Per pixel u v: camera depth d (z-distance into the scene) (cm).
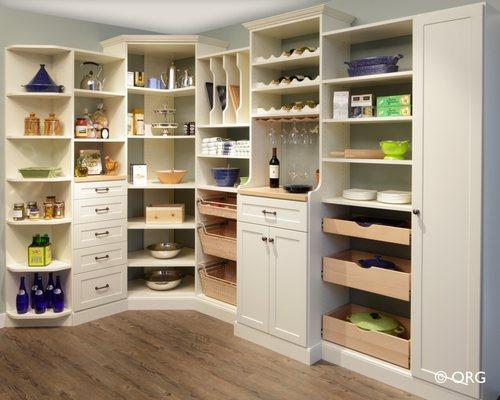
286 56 341
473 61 249
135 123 426
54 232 402
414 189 275
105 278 405
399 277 290
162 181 427
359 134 344
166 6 379
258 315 351
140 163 459
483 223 253
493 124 260
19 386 290
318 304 329
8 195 377
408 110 285
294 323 328
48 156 397
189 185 419
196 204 418
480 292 254
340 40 332
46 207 378
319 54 322
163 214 428
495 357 275
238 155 380
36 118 374
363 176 345
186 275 485
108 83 425
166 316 408
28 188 388
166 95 464
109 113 425
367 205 302
